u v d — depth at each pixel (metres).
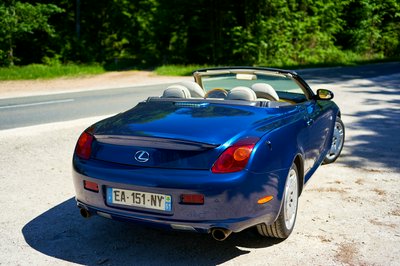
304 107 4.03
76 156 3.20
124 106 10.52
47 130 7.28
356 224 3.56
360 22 37.22
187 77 20.42
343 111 9.03
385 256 3.01
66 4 30.56
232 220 2.75
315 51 32.00
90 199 3.04
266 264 2.91
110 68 26.56
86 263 2.96
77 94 13.41
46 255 3.07
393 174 4.91
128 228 3.56
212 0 29.59
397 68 24.39
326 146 4.77
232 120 3.10
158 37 30.00
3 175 4.91
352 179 4.75
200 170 2.74
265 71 4.13
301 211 3.85
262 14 29.48
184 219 2.75
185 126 2.99
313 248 3.14
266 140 2.94
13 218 3.72
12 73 20.09
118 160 2.95
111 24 31.81
